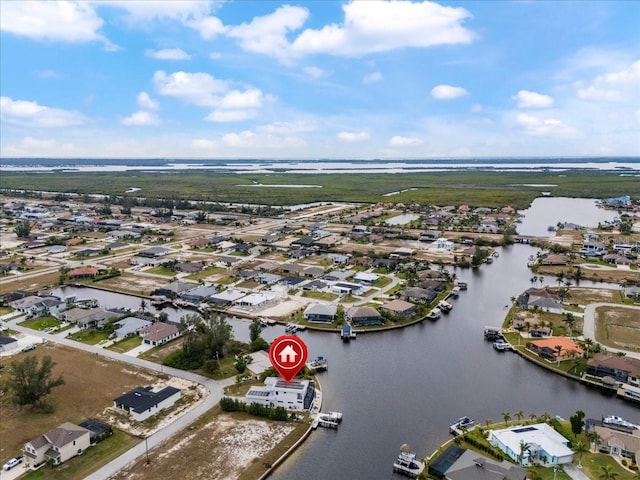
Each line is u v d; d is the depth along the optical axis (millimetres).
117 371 108562
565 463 76438
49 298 151500
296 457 79750
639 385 101688
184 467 75812
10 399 96062
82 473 74250
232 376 106500
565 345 116938
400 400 98125
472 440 82125
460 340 129375
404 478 74812
